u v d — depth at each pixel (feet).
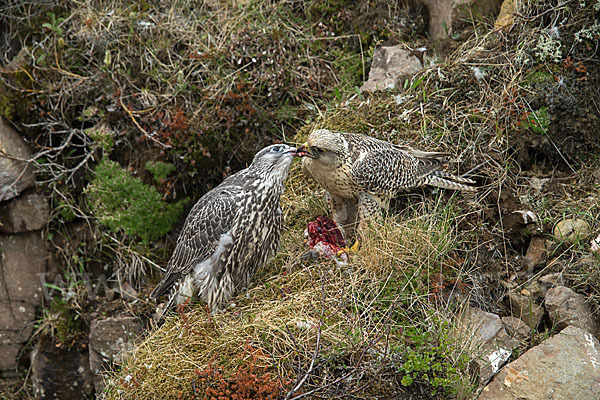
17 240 37.40
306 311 25.08
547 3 33.32
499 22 34.83
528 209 29.04
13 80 36.55
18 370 38.50
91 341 34.71
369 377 22.70
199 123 35.73
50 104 36.37
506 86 32.07
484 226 28.78
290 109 36.35
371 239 27.30
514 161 30.89
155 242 36.40
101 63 37.37
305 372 22.47
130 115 35.78
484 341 24.53
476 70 32.94
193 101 36.65
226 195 25.73
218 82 36.40
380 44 36.86
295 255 28.81
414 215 29.12
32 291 37.60
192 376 23.18
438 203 28.91
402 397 22.66
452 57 34.88
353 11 38.70
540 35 32.65
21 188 36.50
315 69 37.32
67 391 36.04
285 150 26.03
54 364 36.01
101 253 36.65
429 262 26.71
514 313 26.40
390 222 27.96
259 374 22.85
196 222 25.98
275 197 26.45
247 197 25.67
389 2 38.04
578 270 26.32
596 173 30.30
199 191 36.58
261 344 23.81
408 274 26.25
